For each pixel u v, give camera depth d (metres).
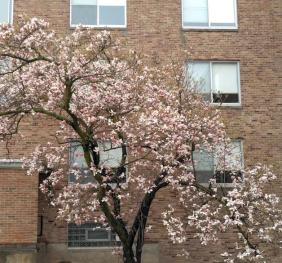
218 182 17.56
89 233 18.84
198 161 18.05
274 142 20.08
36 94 14.75
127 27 20.50
